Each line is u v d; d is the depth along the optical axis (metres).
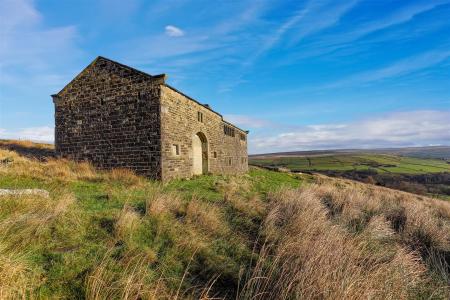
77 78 15.25
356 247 5.25
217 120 21.91
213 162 20.67
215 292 3.94
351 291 3.50
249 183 14.73
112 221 5.45
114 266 3.95
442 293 4.50
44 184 8.98
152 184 11.76
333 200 10.30
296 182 22.08
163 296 3.57
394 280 4.29
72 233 4.75
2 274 3.10
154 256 4.46
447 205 14.03
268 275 4.08
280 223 7.05
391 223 8.50
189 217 6.32
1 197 5.67
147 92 13.56
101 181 10.80
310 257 4.31
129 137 13.86
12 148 21.23
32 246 4.10
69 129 15.30
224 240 5.64
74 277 3.60
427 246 6.75
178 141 14.94
